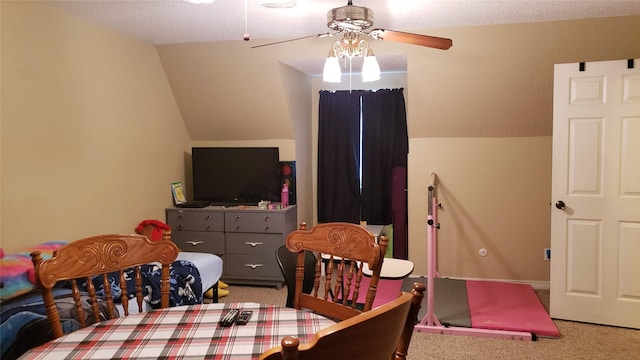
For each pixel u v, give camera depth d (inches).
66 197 134.9
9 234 116.6
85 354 56.6
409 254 190.4
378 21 142.6
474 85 163.8
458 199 183.8
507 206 180.2
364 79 110.0
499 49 152.7
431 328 135.9
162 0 120.5
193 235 186.7
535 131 174.1
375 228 204.4
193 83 186.2
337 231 80.6
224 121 198.8
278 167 192.4
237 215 182.9
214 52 173.0
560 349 124.3
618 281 137.7
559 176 141.9
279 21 140.7
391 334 42.8
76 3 124.2
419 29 152.1
